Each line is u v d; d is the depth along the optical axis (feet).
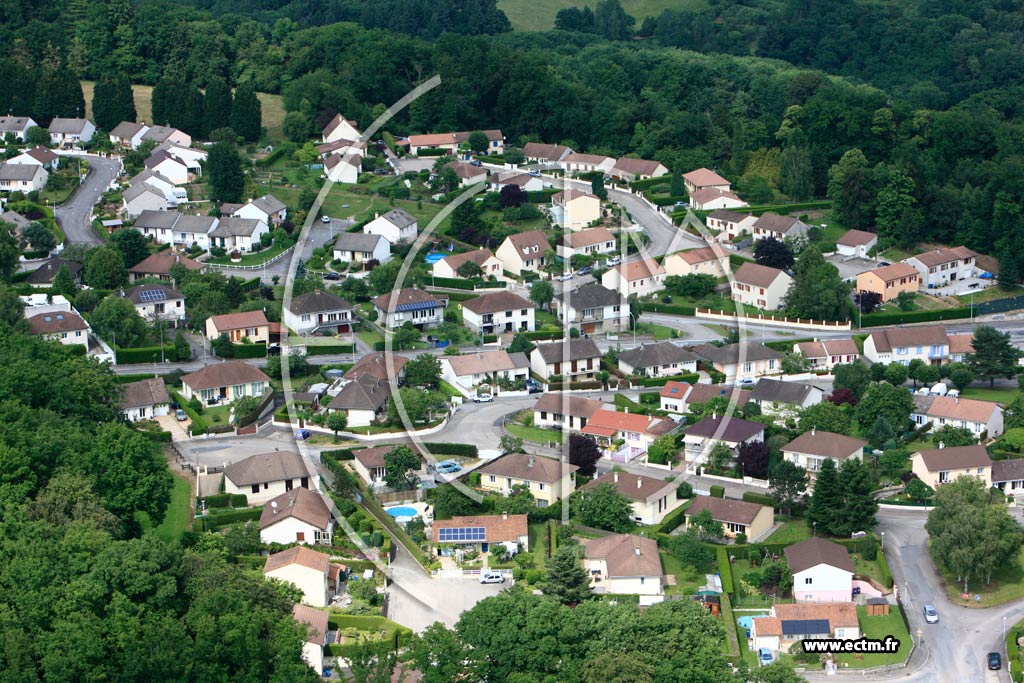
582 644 561.43
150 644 539.29
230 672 548.31
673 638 563.48
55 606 556.51
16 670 530.68
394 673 566.36
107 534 600.39
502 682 552.00
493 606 572.51
